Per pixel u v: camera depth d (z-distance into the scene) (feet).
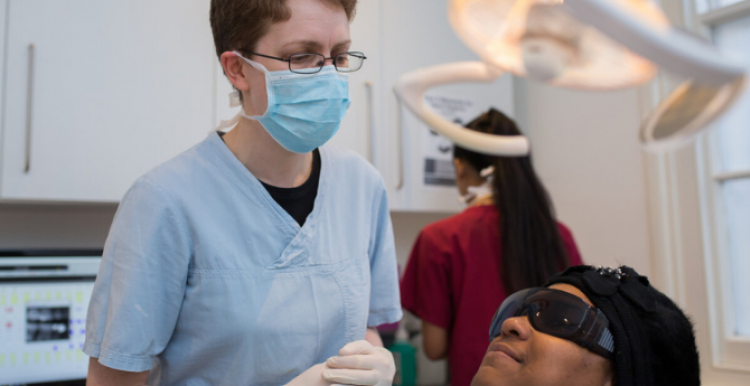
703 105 1.82
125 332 3.20
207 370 3.51
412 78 2.84
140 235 3.29
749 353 6.18
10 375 5.45
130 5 5.93
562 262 5.59
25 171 5.45
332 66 3.43
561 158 7.95
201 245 3.43
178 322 3.50
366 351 3.45
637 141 7.03
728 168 6.67
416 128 7.38
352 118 6.89
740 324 6.50
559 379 2.52
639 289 2.64
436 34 7.62
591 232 7.52
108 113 5.78
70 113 5.64
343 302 3.78
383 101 7.14
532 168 5.79
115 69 5.83
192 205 3.44
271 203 3.64
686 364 2.57
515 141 3.03
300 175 3.87
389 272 4.31
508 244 5.48
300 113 3.41
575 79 2.61
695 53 1.41
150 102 5.96
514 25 2.44
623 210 7.18
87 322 3.40
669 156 6.79
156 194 3.35
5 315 5.49
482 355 5.61
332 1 3.36
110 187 5.75
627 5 1.65
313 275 3.70
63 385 5.64
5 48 5.44
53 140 5.56
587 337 2.51
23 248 6.32
